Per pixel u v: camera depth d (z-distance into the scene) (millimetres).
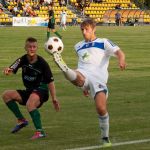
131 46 44312
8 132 14188
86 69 12789
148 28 81500
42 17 86125
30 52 13547
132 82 23438
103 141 12609
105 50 12844
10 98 13906
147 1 107625
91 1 98688
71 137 13547
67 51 38688
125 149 12305
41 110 17141
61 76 25312
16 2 90875
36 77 13633
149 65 30125
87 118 15930
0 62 30969
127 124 15031
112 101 18766
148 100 19031
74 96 19844
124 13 95438
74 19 92125
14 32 64000
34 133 14000
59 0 93875
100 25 93562
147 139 13273
